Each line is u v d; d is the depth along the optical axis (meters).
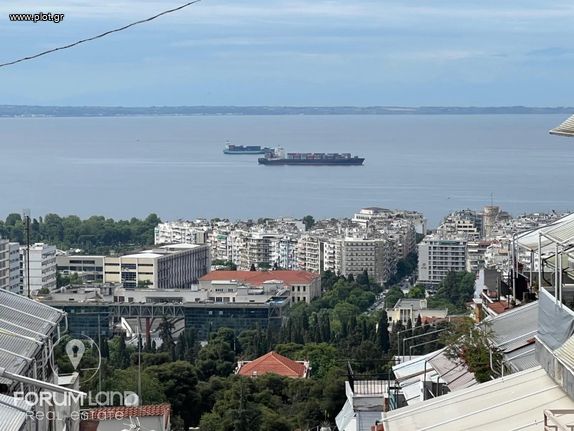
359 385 82.94
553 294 49.09
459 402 42.19
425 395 60.19
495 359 52.81
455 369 56.69
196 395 133.25
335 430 116.44
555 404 39.69
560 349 41.12
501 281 73.62
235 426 121.12
